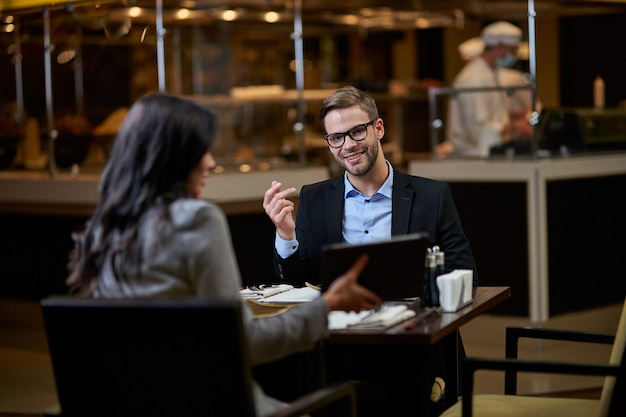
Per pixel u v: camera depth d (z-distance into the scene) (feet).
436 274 12.78
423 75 45.03
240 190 27.40
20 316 31.40
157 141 10.18
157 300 9.56
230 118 35.42
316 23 36.76
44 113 29.19
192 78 35.63
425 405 12.95
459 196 27.09
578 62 36.50
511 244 26.30
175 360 9.69
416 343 11.28
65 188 28.37
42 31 28.89
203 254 10.02
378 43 44.21
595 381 23.35
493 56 30.48
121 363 9.91
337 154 14.82
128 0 27.45
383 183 15.10
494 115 26.86
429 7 32.73
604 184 27.61
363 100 14.75
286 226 14.44
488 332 26.71
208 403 9.70
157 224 10.03
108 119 29.43
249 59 38.06
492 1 31.32
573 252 26.81
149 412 9.93
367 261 11.40
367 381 13.70
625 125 28.48
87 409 10.17
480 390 22.25
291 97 36.14
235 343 9.45
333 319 11.93
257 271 28.30
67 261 29.99
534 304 26.03
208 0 29.78
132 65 29.89
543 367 11.28
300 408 9.96
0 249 31.78
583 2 28.45
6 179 29.91
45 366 26.09
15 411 21.79
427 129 38.34
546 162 25.89
